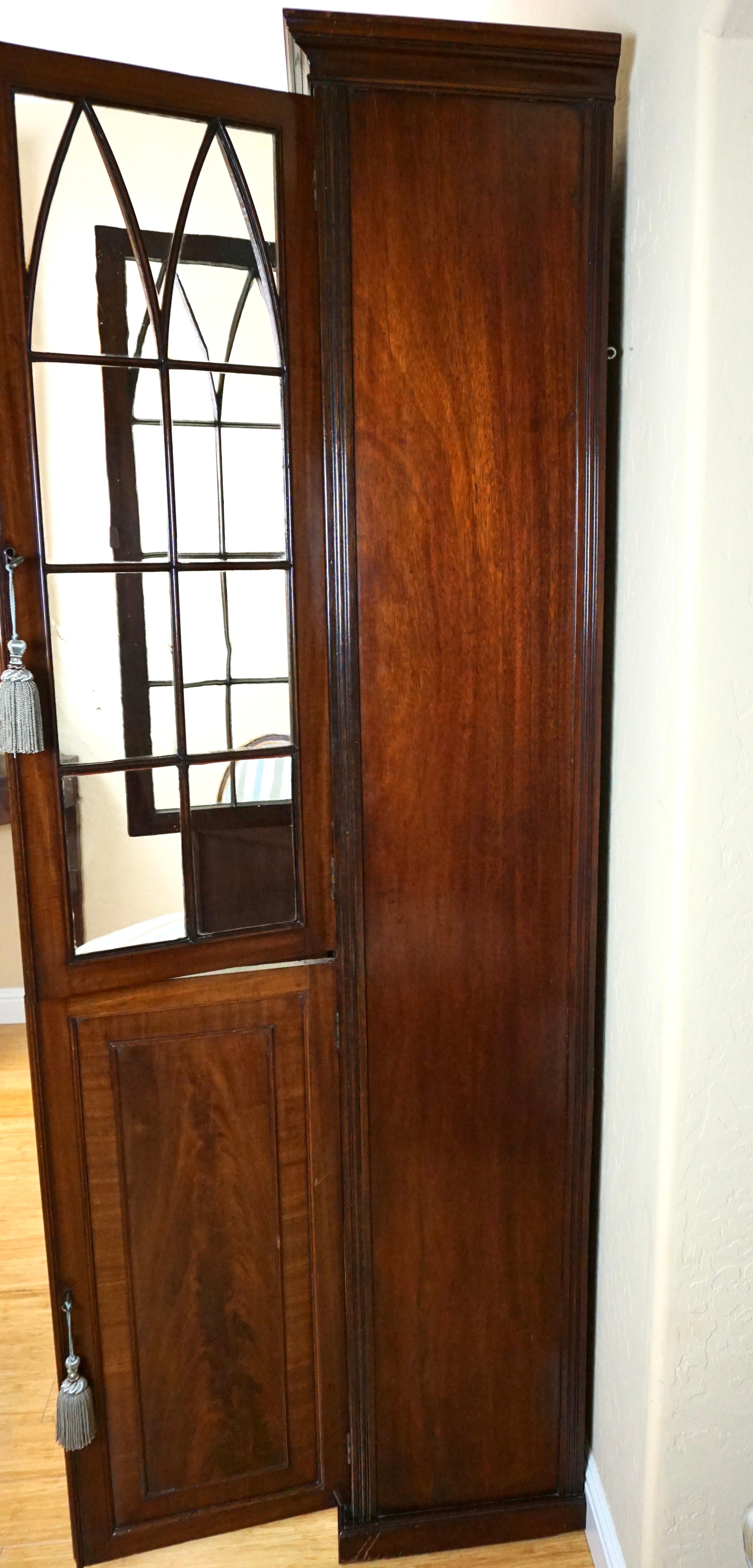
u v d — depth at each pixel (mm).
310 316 1490
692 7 1209
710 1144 1424
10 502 1403
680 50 1256
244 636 1546
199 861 1579
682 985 1376
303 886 1627
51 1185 1605
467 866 1603
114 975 1560
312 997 1648
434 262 1457
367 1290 1702
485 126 1436
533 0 1938
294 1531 1818
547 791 1603
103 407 1434
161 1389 1732
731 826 1344
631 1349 1585
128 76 1363
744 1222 1451
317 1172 1704
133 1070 1613
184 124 1405
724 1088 1409
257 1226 1715
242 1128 1675
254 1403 1782
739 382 1254
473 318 1475
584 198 1467
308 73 1404
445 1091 1662
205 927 1600
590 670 1566
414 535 1509
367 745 1550
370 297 1452
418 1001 1631
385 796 1566
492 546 1528
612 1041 1658
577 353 1503
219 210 1440
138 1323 1697
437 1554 1788
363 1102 1641
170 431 1467
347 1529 1768
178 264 1438
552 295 1484
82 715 1487
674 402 1315
